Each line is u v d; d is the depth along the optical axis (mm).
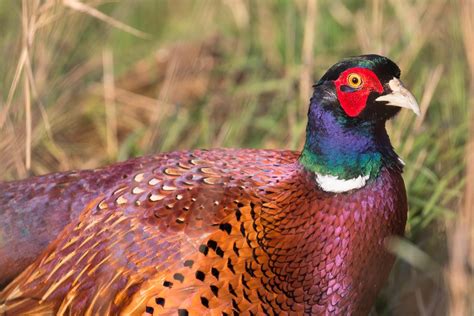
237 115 12062
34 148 11328
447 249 9500
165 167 8672
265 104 12641
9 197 8867
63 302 8453
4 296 8656
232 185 8391
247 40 13609
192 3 15539
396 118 10648
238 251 8102
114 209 8438
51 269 8531
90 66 13219
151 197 8375
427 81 11352
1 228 8766
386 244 8398
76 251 8461
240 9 13812
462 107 10805
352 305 8469
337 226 8227
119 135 12641
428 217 10109
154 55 13969
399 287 10047
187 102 12617
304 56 11977
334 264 8266
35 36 11156
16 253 8734
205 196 8273
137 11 15234
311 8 11688
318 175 8266
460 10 10766
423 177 10461
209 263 8070
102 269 8305
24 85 10461
